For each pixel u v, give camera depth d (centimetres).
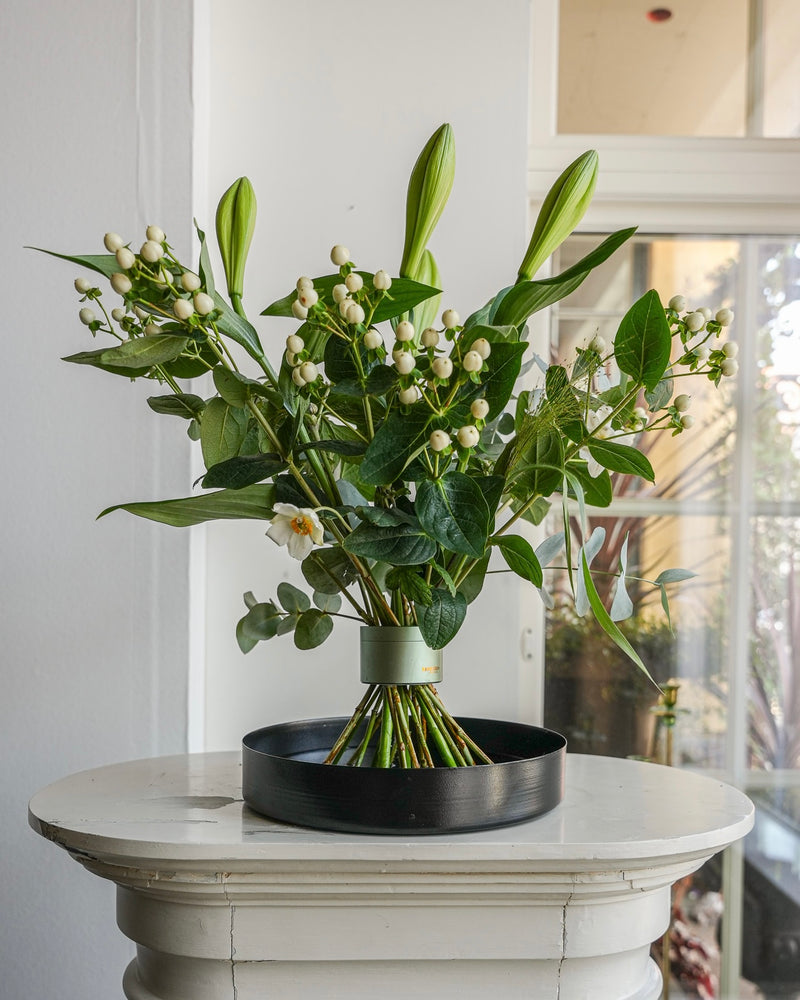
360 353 75
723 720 145
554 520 145
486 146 132
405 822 75
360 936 76
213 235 131
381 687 84
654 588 145
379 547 72
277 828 79
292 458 78
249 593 97
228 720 129
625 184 141
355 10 133
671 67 144
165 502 78
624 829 79
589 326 145
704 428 146
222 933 77
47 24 123
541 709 143
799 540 146
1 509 122
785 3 144
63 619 121
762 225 144
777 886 144
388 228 132
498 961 77
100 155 122
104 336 122
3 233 122
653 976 85
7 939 120
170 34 122
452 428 73
